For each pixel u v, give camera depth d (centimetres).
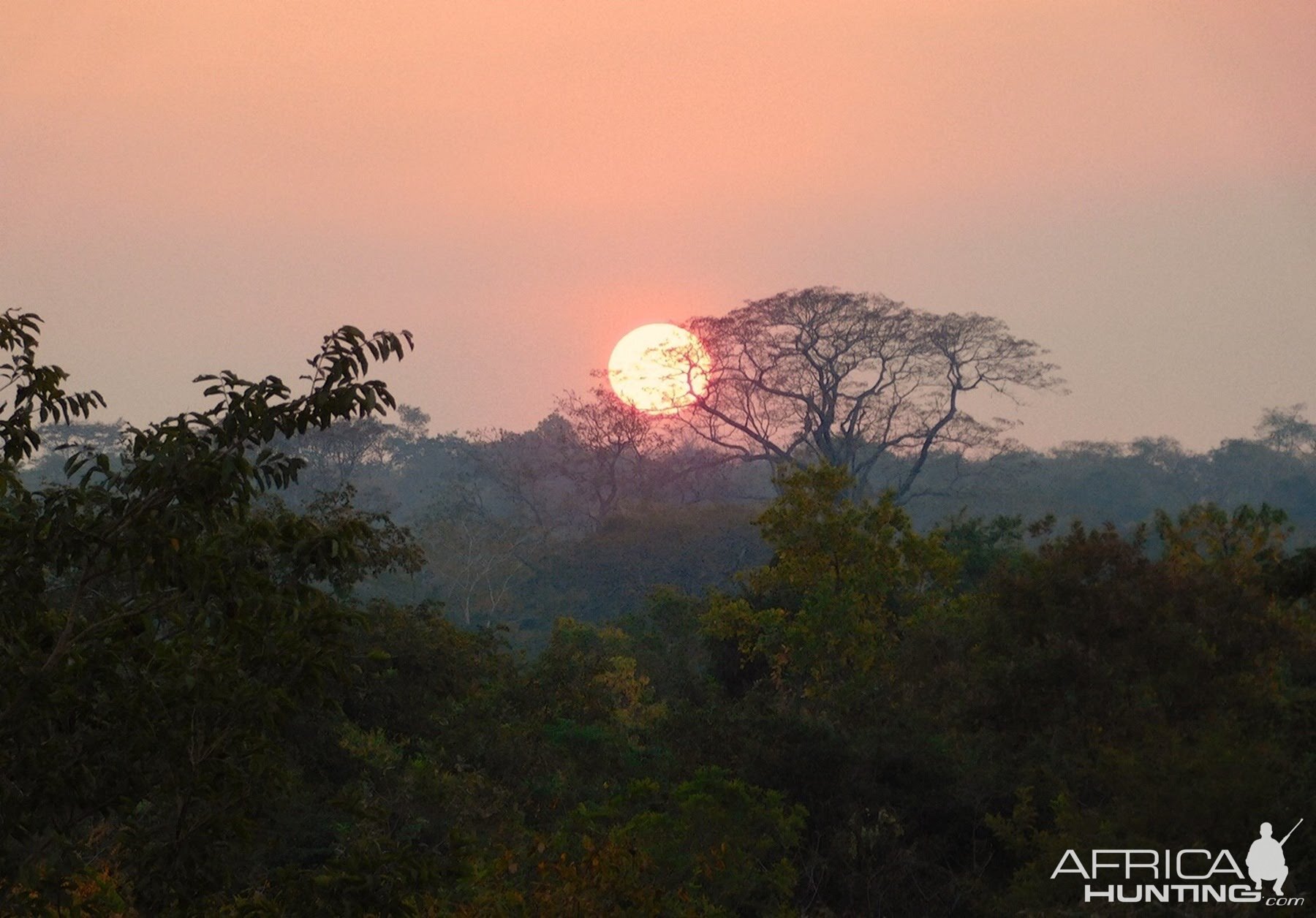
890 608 10925
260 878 4334
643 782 5884
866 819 6538
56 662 2509
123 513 2505
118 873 3316
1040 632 7288
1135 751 5672
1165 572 7319
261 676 2628
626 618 16050
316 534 2603
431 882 2722
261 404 2494
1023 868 5484
